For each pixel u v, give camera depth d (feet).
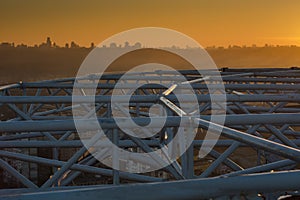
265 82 55.36
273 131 18.80
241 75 61.67
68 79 55.52
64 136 38.27
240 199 7.34
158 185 6.95
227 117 16.66
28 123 15.03
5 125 14.80
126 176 29.81
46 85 49.39
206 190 7.10
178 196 6.98
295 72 63.62
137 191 6.84
